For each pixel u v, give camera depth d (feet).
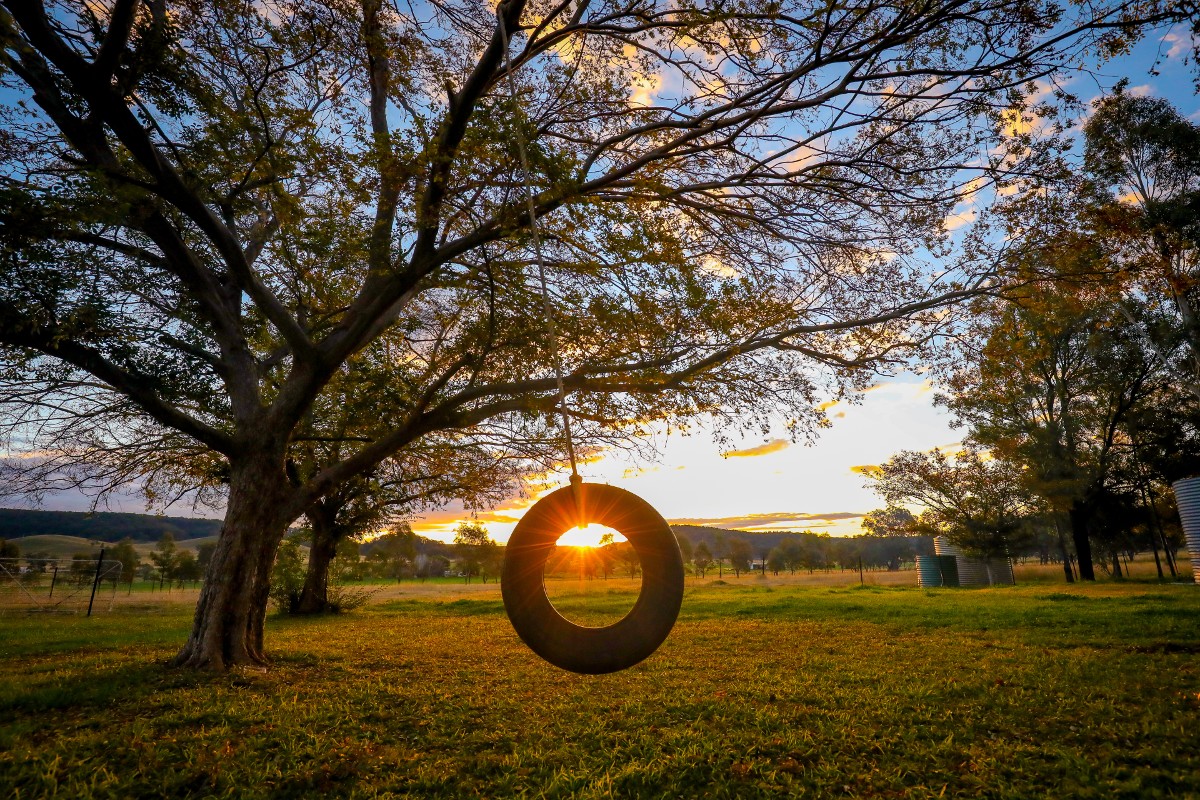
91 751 17.01
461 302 33.40
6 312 24.73
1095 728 18.75
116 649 38.24
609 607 65.92
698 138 33.06
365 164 25.98
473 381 34.17
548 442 39.11
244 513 30.68
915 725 19.40
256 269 37.45
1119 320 100.42
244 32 27.55
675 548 11.09
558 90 31.91
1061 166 27.76
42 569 92.79
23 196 22.12
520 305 29.48
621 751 17.57
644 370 32.50
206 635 29.09
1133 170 88.07
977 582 122.42
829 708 21.53
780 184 33.17
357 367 38.19
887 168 31.17
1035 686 23.88
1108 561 164.55
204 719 20.26
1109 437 113.29
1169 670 26.12
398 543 84.99
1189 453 106.93
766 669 29.04
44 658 34.96
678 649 35.58
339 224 29.48
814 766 16.33
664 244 27.04
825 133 29.91
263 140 28.91
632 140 33.99
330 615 69.21
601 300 30.01
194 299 34.53
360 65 31.30
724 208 34.73
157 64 24.91
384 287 32.04
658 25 28.25
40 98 25.16
